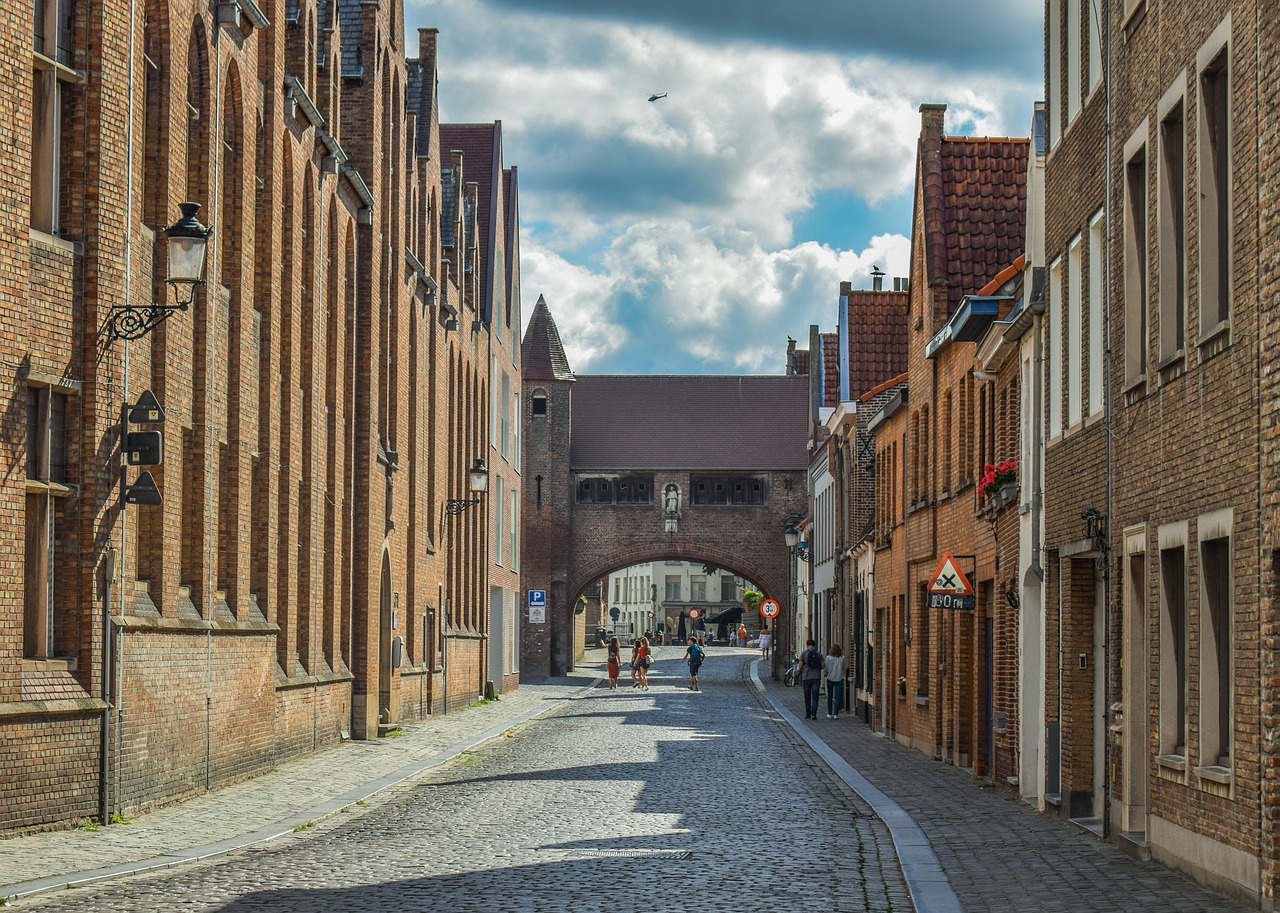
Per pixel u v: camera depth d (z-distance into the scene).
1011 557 24.23
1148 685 16.30
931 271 34.09
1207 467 14.09
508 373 66.81
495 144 63.88
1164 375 15.57
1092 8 19.05
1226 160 13.95
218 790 23.39
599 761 30.03
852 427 51.94
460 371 53.19
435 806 21.81
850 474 52.62
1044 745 21.33
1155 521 15.97
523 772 27.55
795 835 18.44
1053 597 21.55
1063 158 20.77
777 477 83.50
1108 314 17.98
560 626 81.38
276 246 27.48
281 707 27.94
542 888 14.05
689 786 24.88
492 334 60.91
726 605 160.75
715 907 13.02
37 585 18.11
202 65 22.98
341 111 36.03
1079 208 19.75
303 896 13.54
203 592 23.12
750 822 19.81
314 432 30.52
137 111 19.84
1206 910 12.70
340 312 33.16
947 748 30.58
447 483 49.34
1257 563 12.70
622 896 13.59
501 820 19.94
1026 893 13.85
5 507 16.91
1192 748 14.71
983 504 26.78
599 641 133.00
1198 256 14.34
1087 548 18.95
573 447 84.12
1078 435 19.73
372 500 36.03
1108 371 17.98
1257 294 12.70
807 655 47.44
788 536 74.81
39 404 17.97
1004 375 25.66
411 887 14.10
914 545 35.69
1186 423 14.78
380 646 38.84
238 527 25.11
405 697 41.34
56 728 17.80
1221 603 14.19
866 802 22.61
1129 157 17.00
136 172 19.84
